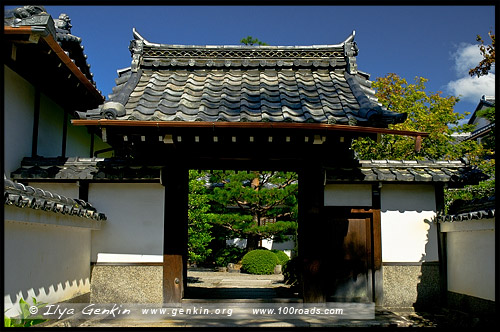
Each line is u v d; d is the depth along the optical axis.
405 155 14.13
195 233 16.56
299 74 8.00
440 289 7.37
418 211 7.52
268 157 6.93
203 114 6.27
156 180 7.11
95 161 7.30
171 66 7.90
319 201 6.95
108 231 7.13
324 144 6.66
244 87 7.33
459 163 7.66
